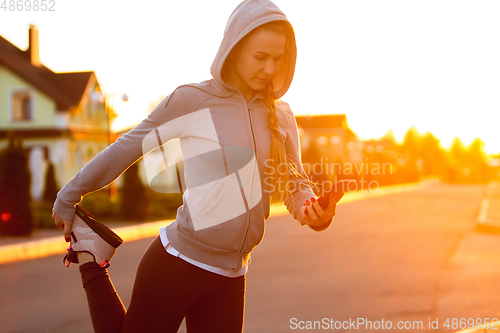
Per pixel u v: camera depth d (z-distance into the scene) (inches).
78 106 1108.5
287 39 74.5
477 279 272.8
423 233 500.4
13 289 260.2
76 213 76.0
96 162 72.8
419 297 233.3
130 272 303.0
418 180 2267.5
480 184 2261.3
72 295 246.4
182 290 71.7
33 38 1211.9
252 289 253.1
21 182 466.6
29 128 1115.3
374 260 341.7
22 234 464.4
